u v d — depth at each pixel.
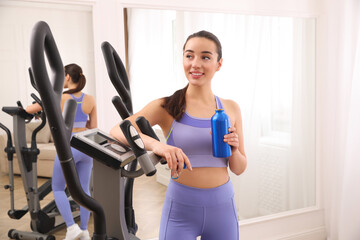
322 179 2.90
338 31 2.67
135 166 1.07
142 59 2.30
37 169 2.08
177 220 1.29
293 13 2.68
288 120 2.80
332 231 2.80
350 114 2.62
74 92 2.12
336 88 2.71
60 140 0.68
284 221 2.82
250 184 2.76
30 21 2.04
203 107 1.32
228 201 1.32
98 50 2.17
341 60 2.67
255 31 2.62
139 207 2.37
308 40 2.78
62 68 0.75
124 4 2.22
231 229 1.33
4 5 1.99
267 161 2.78
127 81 1.12
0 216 2.08
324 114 2.83
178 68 2.40
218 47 1.26
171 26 2.36
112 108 2.23
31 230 2.12
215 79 2.56
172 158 0.91
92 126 2.19
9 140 2.02
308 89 2.82
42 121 2.06
